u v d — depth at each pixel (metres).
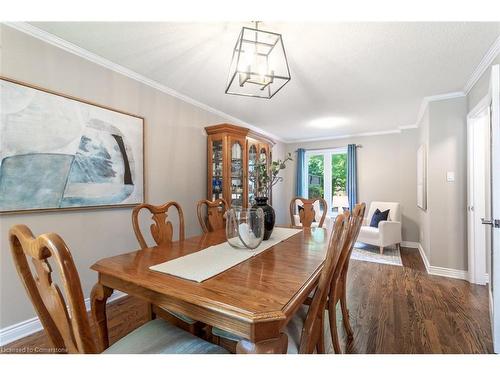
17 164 1.70
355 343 1.67
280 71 2.38
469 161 2.77
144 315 2.05
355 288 2.61
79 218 2.08
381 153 4.94
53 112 1.88
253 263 1.26
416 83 2.66
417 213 4.40
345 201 4.86
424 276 2.96
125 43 1.96
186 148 3.17
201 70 2.43
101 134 2.20
